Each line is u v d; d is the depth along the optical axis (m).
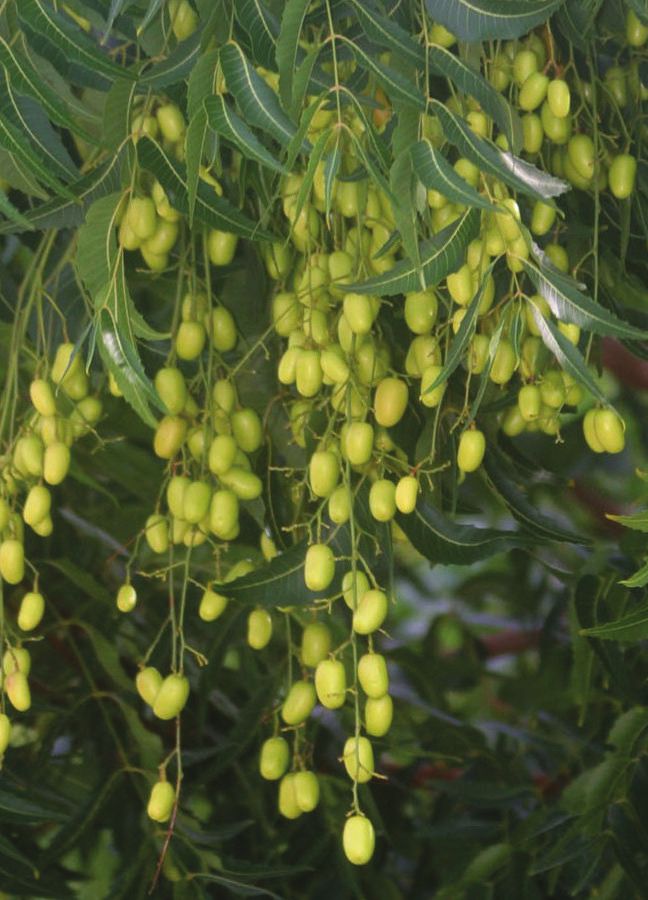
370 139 1.25
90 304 1.37
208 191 1.29
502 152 1.26
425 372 1.30
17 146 1.24
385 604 1.29
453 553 1.35
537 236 1.38
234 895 1.58
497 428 1.39
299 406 1.37
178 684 1.34
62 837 1.49
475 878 1.52
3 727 1.33
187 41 1.27
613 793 1.46
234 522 1.34
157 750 1.54
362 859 1.27
